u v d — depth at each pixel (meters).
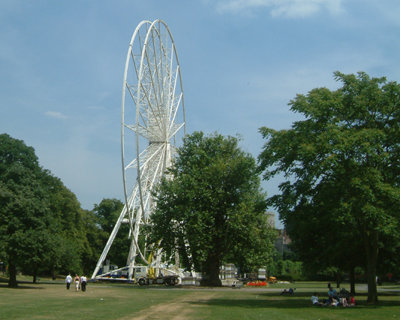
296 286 86.44
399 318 25.08
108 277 78.38
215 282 65.06
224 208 63.91
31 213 60.66
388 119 36.19
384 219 31.80
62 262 73.38
